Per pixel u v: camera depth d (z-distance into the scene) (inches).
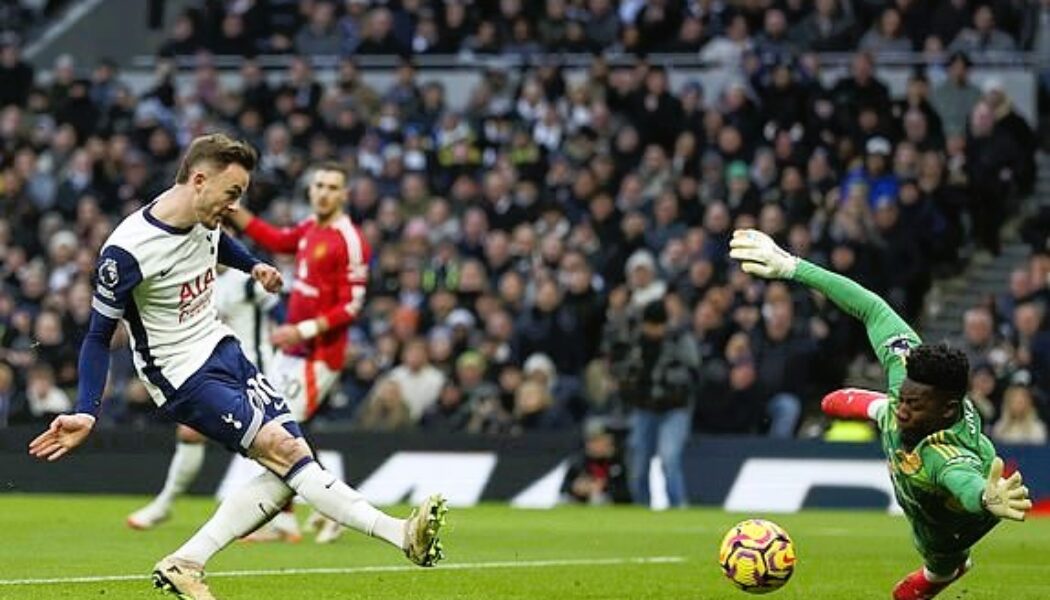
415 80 1382.9
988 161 1215.6
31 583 498.3
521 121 1326.3
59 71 1444.4
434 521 394.3
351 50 1481.3
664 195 1196.5
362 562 584.1
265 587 494.9
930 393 388.2
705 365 1054.4
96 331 410.0
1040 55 1355.8
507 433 1006.4
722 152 1247.5
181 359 418.6
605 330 1091.3
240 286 693.3
